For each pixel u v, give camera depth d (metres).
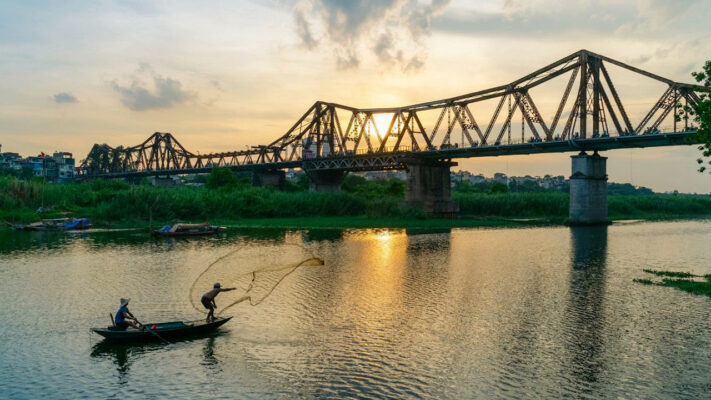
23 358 20.72
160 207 93.69
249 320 25.77
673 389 17.69
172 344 22.27
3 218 85.00
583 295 31.56
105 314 27.17
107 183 115.75
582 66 99.44
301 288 33.41
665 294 31.80
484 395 17.17
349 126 149.62
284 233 74.50
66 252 51.78
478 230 81.62
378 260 46.44
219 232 75.38
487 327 24.66
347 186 174.38
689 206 148.50
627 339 22.83
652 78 91.38
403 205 114.88
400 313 27.14
